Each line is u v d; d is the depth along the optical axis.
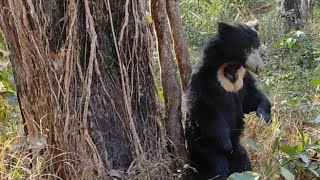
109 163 3.75
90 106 3.68
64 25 3.55
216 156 4.17
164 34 3.98
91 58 3.58
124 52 3.74
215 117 4.10
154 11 3.96
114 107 3.74
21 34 3.51
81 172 3.62
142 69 3.82
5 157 3.85
